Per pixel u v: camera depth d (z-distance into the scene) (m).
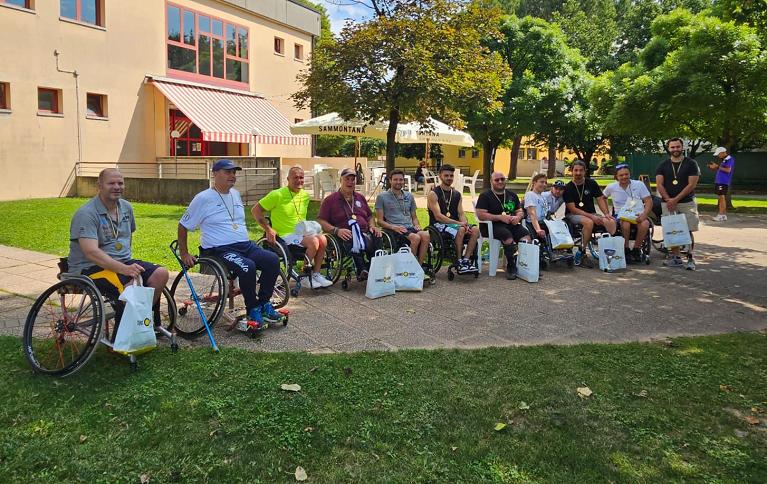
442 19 12.20
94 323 4.08
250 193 17.14
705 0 34.66
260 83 25.20
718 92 15.19
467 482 2.91
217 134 19.52
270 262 5.34
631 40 37.06
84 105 18.30
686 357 4.67
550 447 3.24
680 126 19.19
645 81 16.64
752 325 5.71
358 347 4.92
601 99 19.58
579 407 3.72
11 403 3.66
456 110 13.16
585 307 6.34
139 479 2.90
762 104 15.62
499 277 7.89
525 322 5.75
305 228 6.72
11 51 16.25
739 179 32.59
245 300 5.20
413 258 7.00
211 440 3.26
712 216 15.27
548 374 4.26
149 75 20.25
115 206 4.64
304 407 3.65
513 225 7.96
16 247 9.42
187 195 16.11
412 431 3.39
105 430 3.36
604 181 34.62
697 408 3.74
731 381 4.17
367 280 6.98
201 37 22.23
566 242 8.22
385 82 11.80
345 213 7.21
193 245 9.41
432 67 11.41
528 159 51.38
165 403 3.67
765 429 3.49
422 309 6.20
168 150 21.20
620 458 3.15
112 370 4.20
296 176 6.79
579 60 27.44
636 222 8.70
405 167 41.00
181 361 4.41
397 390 3.92
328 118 14.87
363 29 11.54
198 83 22.03
